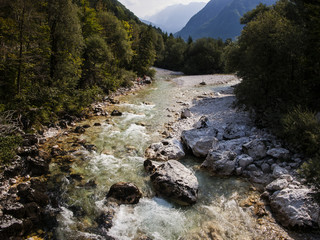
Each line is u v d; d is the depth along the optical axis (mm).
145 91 34844
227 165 11625
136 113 22469
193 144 14141
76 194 9695
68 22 19266
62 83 19562
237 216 8641
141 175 11445
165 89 37250
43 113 16219
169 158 13211
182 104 26438
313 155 11445
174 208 9203
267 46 15797
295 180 9836
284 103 15906
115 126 18438
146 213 8820
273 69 15992
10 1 14852
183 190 9500
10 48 15258
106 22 40969
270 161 11852
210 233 7809
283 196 8547
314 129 11516
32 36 16656
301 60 15539
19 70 15586
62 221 8141
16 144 11664
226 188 10562
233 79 50281
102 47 28203
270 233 7695
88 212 8680
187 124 19016
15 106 14766
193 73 70562
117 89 32781
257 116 18453
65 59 20266
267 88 16641
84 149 13945
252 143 12766
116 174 11406
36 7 17188
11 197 8664
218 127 17641
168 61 87312
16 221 7117
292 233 7605
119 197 9367
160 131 17641
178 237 7648
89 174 11289
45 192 9641
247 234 7719
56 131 16484
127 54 37000
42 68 18844
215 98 29062
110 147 14523
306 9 18094
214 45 77312
